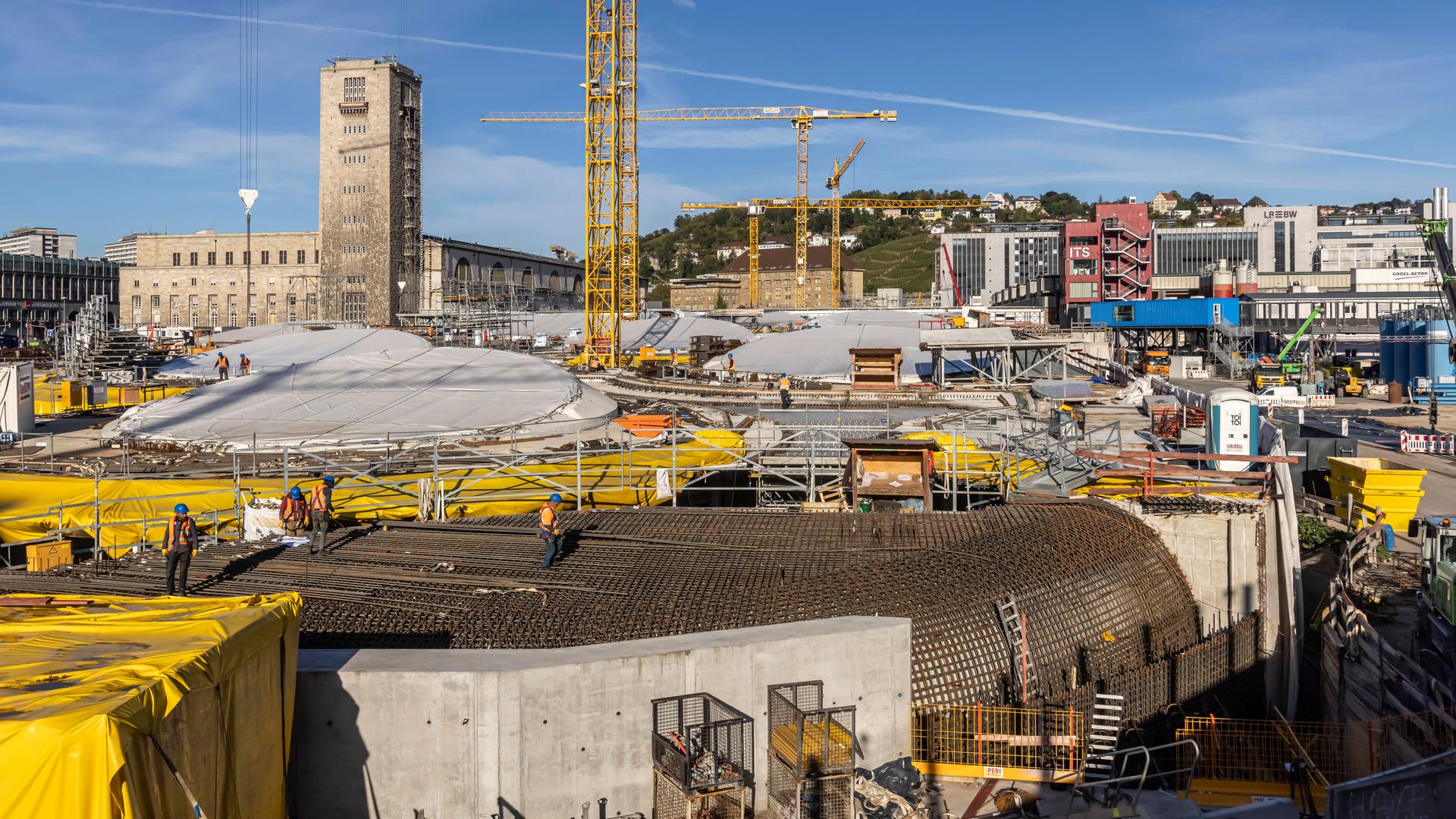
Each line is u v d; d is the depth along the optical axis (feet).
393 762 56.44
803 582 80.07
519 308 642.63
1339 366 402.93
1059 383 249.55
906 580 81.97
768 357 321.73
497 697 56.24
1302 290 489.67
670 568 84.38
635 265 466.29
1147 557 105.91
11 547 114.11
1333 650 93.71
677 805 57.06
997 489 137.39
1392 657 79.87
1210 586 112.68
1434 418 237.45
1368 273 481.05
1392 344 358.84
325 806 56.49
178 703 42.19
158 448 160.97
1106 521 107.96
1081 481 125.90
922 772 66.59
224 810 46.68
